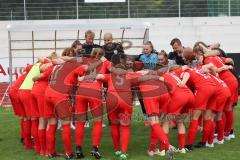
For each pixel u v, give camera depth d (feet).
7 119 42.57
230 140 31.89
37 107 27.58
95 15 75.05
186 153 27.55
